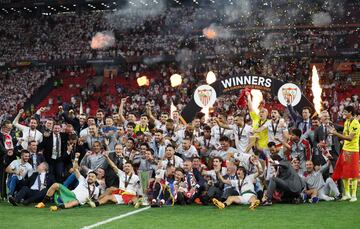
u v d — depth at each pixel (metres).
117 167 13.23
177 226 9.52
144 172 12.79
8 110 46.50
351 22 46.25
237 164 12.80
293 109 15.12
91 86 45.75
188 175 12.55
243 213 10.91
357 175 12.38
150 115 15.49
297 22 47.12
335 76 40.84
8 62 50.28
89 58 48.28
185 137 13.77
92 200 12.50
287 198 12.33
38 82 48.47
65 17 53.53
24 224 9.85
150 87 44.06
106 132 14.21
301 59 43.38
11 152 13.19
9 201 12.48
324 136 12.81
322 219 10.05
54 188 12.26
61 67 49.56
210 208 11.72
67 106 16.41
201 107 17.61
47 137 13.41
